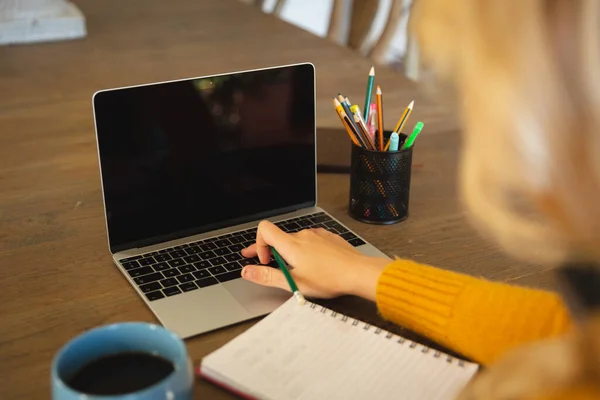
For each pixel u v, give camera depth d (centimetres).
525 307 71
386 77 160
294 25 198
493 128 41
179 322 78
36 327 78
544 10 38
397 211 102
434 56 45
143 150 91
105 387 57
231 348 71
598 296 48
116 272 89
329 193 112
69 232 99
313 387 66
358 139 100
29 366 72
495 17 39
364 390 66
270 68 98
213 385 69
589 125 38
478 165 44
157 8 209
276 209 103
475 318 72
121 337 60
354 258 83
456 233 100
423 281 77
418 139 131
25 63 165
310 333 74
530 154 40
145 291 84
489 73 40
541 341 48
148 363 60
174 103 92
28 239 97
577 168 39
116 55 171
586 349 43
